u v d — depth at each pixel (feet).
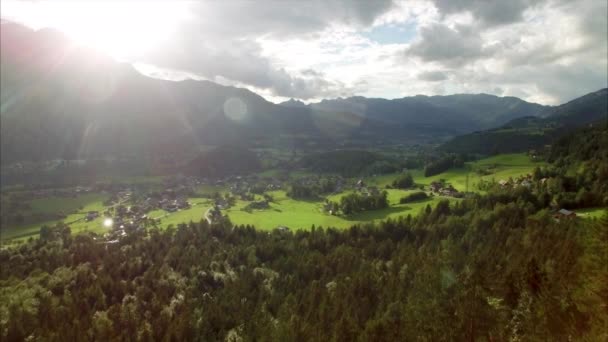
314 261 383.65
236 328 281.13
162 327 273.33
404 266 314.35
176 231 522.06
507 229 354.13
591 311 145.59
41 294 312.29
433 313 180.24
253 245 442.91
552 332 148.25
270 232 515.09
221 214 638.94
